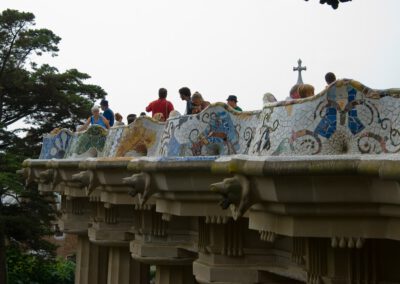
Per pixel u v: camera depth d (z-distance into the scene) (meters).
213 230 15.23
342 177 9.38
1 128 41.72
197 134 14.90
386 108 9.82
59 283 49.75
